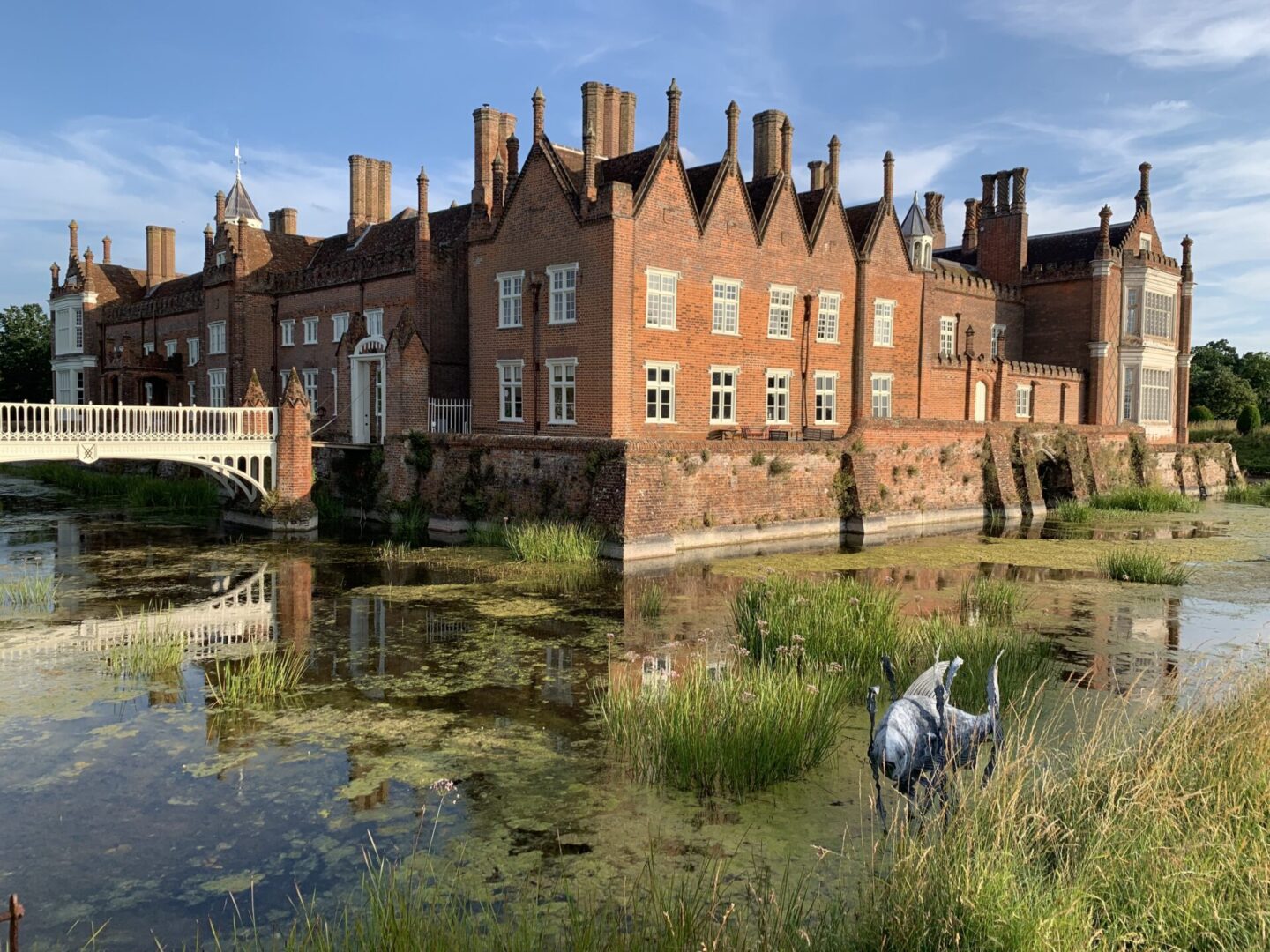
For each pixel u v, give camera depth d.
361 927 6.48
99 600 19.17
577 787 9.59
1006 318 52.62
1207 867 6.24
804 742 9.95
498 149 38.59
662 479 25.45
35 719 11.84
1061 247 55.28
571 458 26.12
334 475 34.56
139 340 60.62
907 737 7.16
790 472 29.48
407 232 44.16
